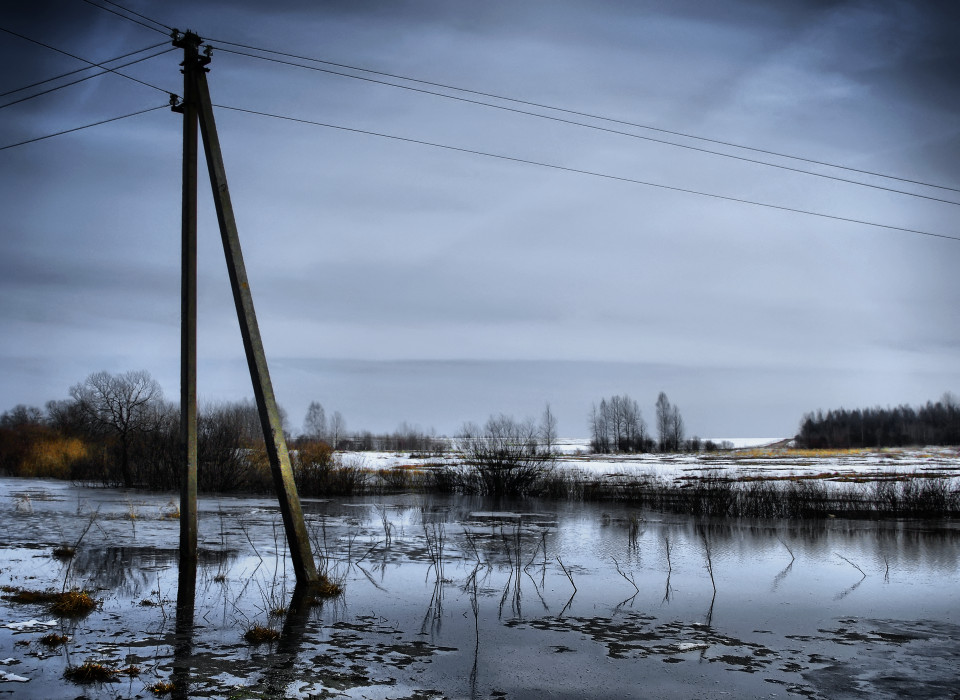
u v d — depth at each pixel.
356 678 6.43
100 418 41.28
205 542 14.87
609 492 28.97
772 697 6.14
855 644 7.83
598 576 11.70
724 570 12.48
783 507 23.33
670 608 9.45
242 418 34.78
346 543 15.16
